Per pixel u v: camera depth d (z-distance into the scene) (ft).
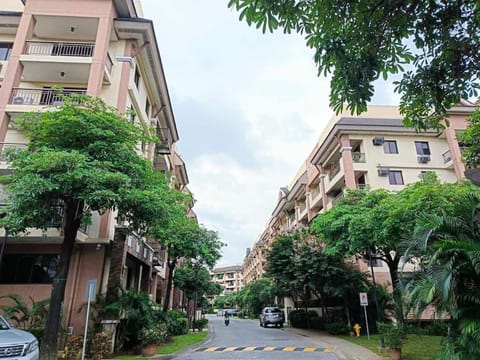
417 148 82.43
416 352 37.55
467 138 50.24
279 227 158.71
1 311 43.78
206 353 44.42
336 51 16.47
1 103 47.80
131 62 55.93
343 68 16.70
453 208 24.59
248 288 170.50
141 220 36.04
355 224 51.90
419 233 22.74
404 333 36.35
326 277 65.00
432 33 16.65
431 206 38.50
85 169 29.96
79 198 30.55
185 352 45.39
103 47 51.52
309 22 15.83
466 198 23.02
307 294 86.17
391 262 57.88
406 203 41.47
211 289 95.55
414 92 18.40
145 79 65.10
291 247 74.18
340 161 83.51
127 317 41.81
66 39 56.44
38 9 53.21
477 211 22.13
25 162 31.19
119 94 52.65
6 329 26.61
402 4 15.83
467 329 19.33
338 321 67.36
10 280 45.29
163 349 45.06
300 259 67.26
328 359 39.06
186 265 85.81
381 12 15.96
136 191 32.42
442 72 17.61
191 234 63.46
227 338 65.36
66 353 35.58
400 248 26.20
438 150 82.53
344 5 15.57
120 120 35.73
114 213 48.83
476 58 17.10
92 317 41.93
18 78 49.73
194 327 83.15
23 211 30.58
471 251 19.67
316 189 105.81
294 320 92.17
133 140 37.04
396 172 79.41
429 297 20.18
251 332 79.66
